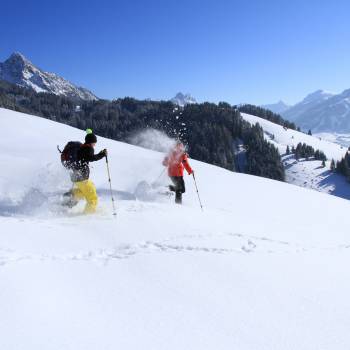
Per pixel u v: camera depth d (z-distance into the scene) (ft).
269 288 15.37
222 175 65.31
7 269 14.79
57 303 12.44
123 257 17.92
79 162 27.86
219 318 12.53
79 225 23.66
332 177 584.40
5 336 10.23
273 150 627.87
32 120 84.99
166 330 11.49
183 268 16.81
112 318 11.92
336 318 13.07
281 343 11.24
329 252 22.89
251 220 32.37
